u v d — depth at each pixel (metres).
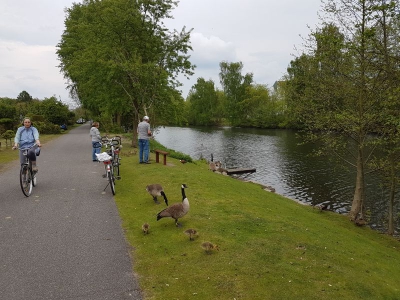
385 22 11.38
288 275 4.88
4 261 5.12
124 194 9.30
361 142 12.48
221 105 92.56
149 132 14.41
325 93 12.78
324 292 4.56
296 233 6.96
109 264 5.04
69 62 34.38
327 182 22.89
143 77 19.53
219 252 5.47
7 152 19.34
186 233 5.96
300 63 14.20
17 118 38.94
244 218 7.44
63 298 4.13
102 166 13.91
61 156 17.31
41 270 4.84
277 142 48.09
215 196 9.36
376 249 8.61
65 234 6.24
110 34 20.44
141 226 6.72
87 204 8.24
